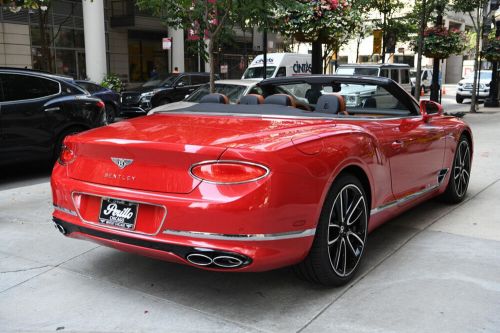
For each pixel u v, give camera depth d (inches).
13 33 924.6
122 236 120.0
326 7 340.8
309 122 142.9
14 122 278.5
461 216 203.8
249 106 161.0
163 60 1253.1
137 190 119.0
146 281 140.2
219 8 307.0
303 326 114.7
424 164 182.4
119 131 133.4
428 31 639.1
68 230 133.0
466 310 121.5
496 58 858.8
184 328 114.3
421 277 141.6
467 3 697.0
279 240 113.3
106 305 126.0
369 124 153.3
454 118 219.8
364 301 127.0
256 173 110.3
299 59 743.1
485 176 282.5
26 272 146.6
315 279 130.3
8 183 281.4
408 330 112.3
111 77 893.2
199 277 142.7
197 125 137.7
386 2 845.8
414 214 207.0
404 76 667.4
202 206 109.6
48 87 301.4
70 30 1025.5
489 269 147.3
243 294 131.6
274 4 304.8
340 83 183.5
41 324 116.6
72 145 133.3
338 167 126.8
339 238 132.7
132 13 1082.7
